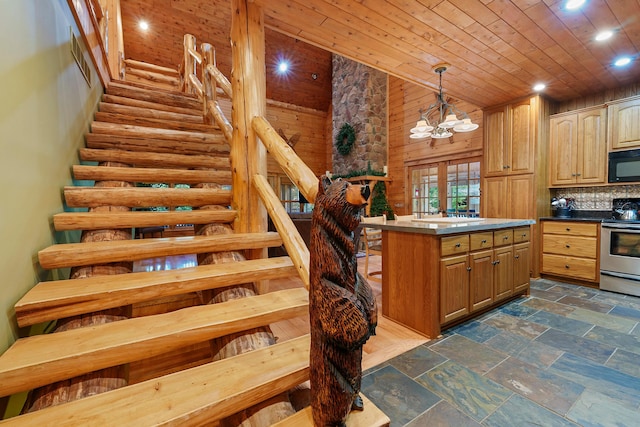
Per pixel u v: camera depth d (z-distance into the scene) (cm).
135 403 87
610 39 254
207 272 144
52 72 161
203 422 86
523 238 308
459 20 229
